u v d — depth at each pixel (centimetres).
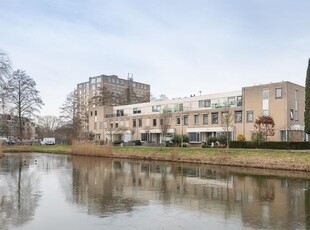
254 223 1074
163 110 6638
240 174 2503
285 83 4744
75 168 2972
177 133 6138
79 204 1364
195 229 1002
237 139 4909
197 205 1355
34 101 6575
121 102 9912
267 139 4522
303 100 5069
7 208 1287
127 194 1608
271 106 4878
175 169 2900
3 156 4525
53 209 1269
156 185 1916
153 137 6869
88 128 8688
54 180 2131
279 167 2891
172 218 1135
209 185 1922
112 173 2561
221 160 3359
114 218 1130
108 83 12838
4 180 2120
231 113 5159
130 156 4388
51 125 11612
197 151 3762
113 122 7831
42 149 6084
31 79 6600
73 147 5259
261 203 1405
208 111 5806
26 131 8669
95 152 4791
